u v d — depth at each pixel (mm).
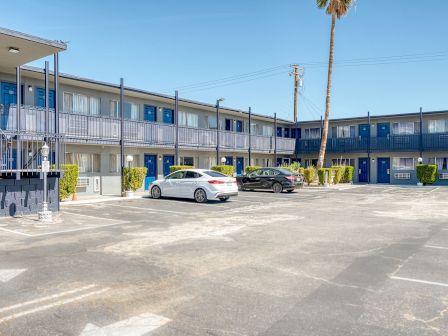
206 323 4449
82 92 21812
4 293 5418
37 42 12547
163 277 6176
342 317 4625
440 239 9289
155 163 26859
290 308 4898
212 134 28891
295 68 50031
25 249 8094
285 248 8250
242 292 5484
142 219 12438
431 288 5672
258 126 38281
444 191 26297
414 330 4277
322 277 6199
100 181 22641
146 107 26203
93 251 7922
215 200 18969
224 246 8422
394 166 36500
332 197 21125
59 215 13297
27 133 13211
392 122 36625
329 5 31938
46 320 4520
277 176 24094
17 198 13102
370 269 6668
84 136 19609
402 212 14484
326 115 32719
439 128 34375
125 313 4730
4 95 18094
